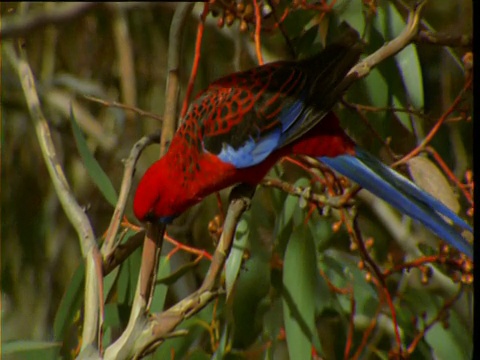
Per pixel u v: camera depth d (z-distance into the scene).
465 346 9.37
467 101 9.67
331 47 8.43
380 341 9.78
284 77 8.41
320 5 9.46
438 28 11.82
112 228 8.41
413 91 9.41
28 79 8.72
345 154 8.30
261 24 9.12
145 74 12.80
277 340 9.24
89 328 7.73
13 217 12.45
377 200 10.78
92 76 13.05
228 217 7.77
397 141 11.00
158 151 12.55
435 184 8.49
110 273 9.26
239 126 8.23
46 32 12.73
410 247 10.45
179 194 8.26
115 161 12.73
